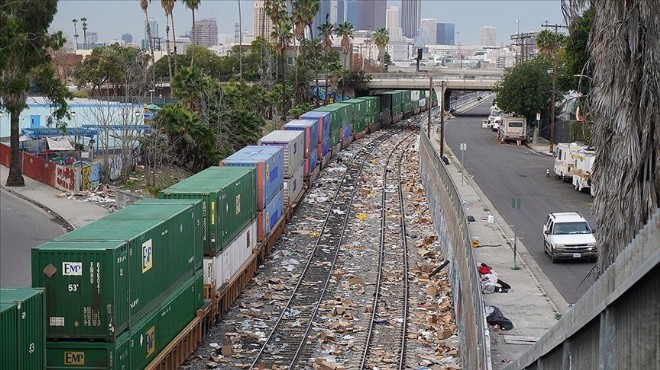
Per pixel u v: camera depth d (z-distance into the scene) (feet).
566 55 181.78
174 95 213.25
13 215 154.81
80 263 57.47
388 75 414.21
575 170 174.91
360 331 88.17
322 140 211.61
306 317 93.30
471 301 71.41
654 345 22.02
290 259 121.49
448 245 115.34
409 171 224.53
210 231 84.84
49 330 57.98
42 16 168.96
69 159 204.95
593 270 62.44
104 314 57.72
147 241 64.44
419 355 80.43
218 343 82.69
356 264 120.78
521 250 118.93
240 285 100.63
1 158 231.50
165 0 308.60
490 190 176.24
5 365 44.42
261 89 293.84
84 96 326.24
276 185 130.82
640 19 51.88
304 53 372.99
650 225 21.27
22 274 110.42
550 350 34.06
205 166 195.93
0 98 198.39
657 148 52.21
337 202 172.76
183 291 75.46
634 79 52.80
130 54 365.20
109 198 171.42
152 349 66.44
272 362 77.82
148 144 187.62
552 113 250.16
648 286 22.27
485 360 55.31
